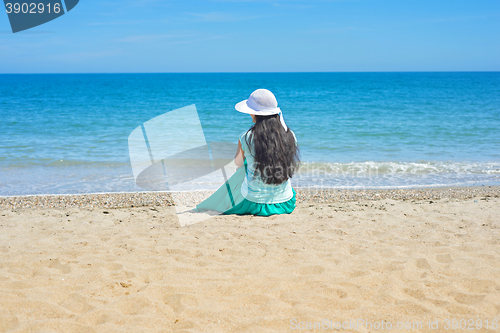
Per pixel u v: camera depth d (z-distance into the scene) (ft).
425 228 13.61
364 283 8.79
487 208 16.79
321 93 126.82
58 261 10.30
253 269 9.69
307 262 10.14
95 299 7.98
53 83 212.02
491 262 10.00
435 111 71.00
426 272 9.37
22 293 8.20
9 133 44.29
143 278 9.21
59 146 36.83
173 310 7.60
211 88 157.28
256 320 7.05
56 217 15.75
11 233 13.34
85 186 23.40
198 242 12.09
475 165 29.96
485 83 200.95
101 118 59.21
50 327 6.77
